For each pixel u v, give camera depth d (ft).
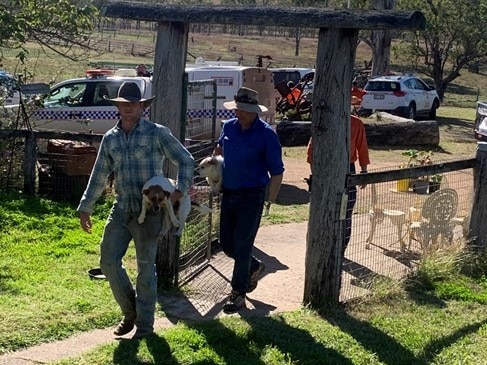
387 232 30.07
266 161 19.15
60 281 21.68
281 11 18.85
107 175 17.07
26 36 35.86
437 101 94.32
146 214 16.66
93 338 17.52
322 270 19.97
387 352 17.34
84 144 34.78
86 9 35.12
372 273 23.54
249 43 214.48
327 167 19.40
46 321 18.07
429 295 22.38
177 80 20.97
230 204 19.35
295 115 72.08
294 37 245.24
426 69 159.33
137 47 162.61
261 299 21.45
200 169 19.52
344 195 19.66
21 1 34.01
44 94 37.63
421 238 25.55
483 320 20.26
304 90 81.41
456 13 112.47
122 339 17.31
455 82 177.17
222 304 20.68
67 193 33.47
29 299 19.77
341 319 19.47
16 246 25.30
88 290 20.92
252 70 47.06
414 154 47.11
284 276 24.34
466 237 26.35
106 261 16.96
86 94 45.93
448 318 20.26
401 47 122.31
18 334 17.19
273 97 48.37
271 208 36.65
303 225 33.09
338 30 18.57
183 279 22.36
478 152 25.82
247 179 19.08
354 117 25.30
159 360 15.94
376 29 17.67
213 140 28.19
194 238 24.34
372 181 20.36
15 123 35.88
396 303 21.31
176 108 21.04
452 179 43.01
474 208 26.09
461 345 18.19
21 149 34.17
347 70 18.84
